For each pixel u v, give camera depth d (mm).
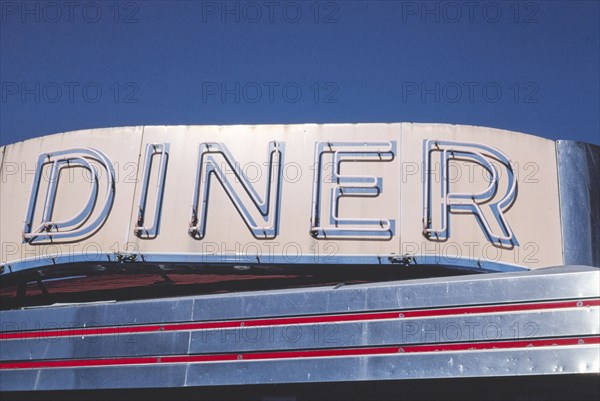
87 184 16000
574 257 14914
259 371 12273
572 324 11117
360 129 15523
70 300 17312
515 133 15406
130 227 15578
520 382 11727
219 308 12703
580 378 11336
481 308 11570
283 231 15156
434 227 14859
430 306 11805
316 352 12117
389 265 14789
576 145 15523
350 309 12125
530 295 11391
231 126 15867
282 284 16297
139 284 18062
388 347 11836
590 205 15266
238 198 15430
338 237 14992
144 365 12828
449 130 15359
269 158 15570
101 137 16250
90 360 13148
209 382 12438
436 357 11594
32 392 13492
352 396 12555
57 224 15859
